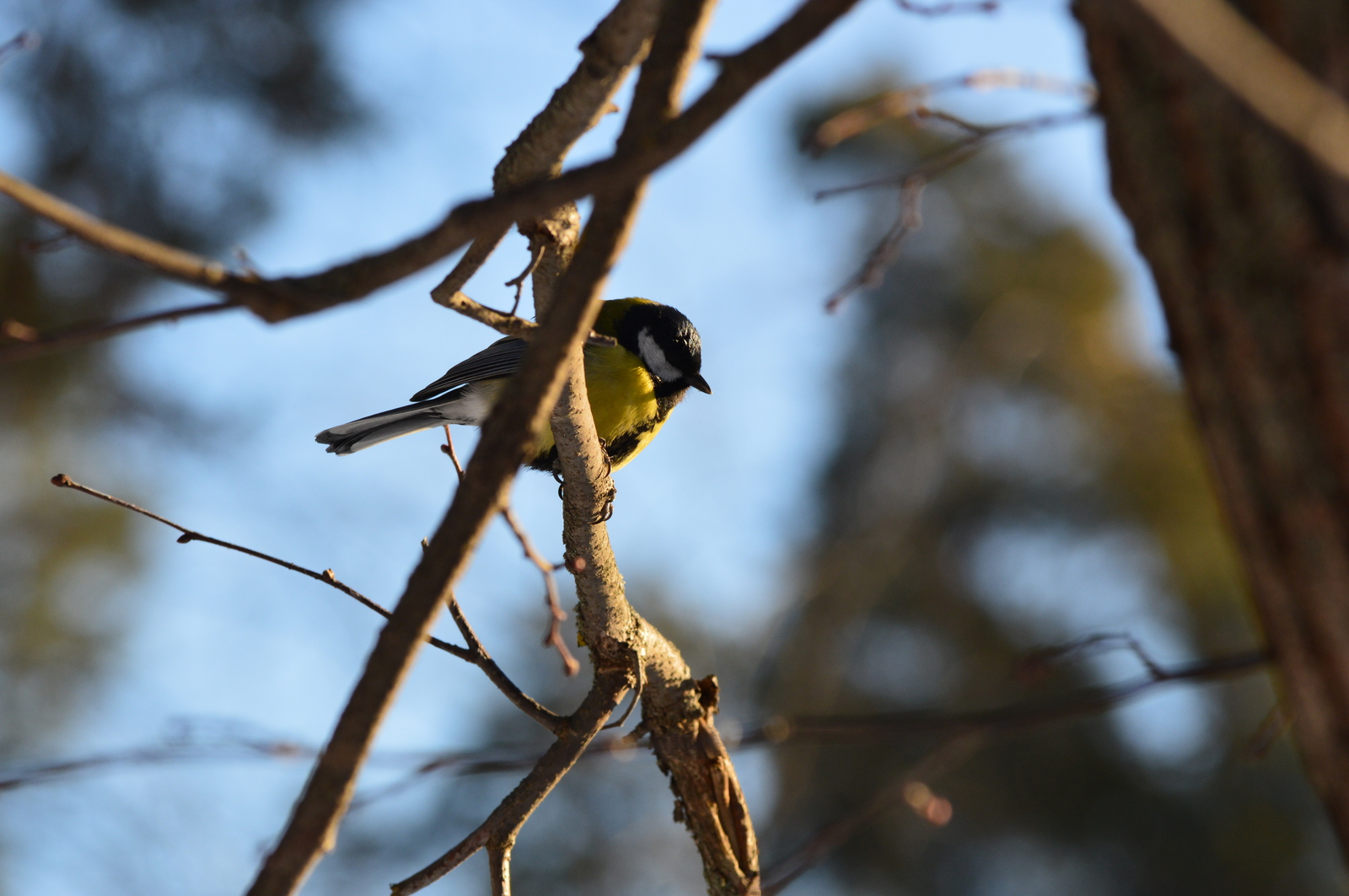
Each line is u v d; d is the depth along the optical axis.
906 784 6.43
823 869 16.34
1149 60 2.49
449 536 2.79
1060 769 16.53
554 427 4.44
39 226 13.43
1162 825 16.14
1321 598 2.37
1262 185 2.34
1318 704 2.45
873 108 4.14
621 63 3.29
